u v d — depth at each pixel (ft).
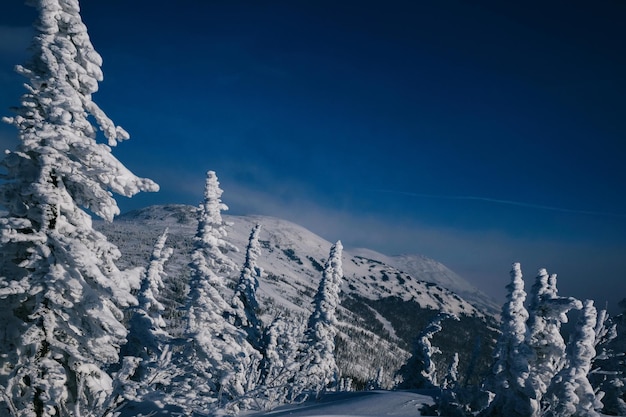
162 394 34.63
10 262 32.12
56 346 31.42
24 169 32.14
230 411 55.47
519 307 68.95
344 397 94.63
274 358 100.63
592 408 64.34
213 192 80.18
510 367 67.67
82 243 32.42
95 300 31.19
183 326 74.74
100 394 33.01
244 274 114.42
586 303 66.49
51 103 30.94
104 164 33.06
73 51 32.32
